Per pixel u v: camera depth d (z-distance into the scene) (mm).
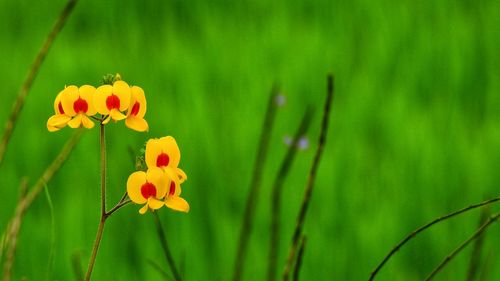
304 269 1137
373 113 1540
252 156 1388
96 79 1787
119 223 1190
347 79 1710
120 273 1107
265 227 1196
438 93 1665
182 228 1172
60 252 1123
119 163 1345
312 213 1236
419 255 1176
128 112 611
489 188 1317
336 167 1346
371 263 1151
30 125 1555
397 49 1808
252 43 1862
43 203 1274
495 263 1102
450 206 1280
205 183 1324
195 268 1125
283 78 1668
